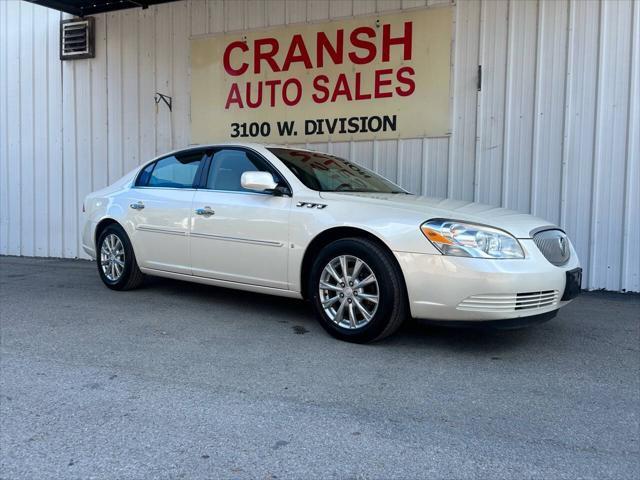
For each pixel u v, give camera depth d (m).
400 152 7.20
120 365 3.65
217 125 8.35
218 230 4.87
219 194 4.98
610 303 5.74
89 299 5.66
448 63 6.88
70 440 2.62
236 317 4.93
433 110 6.99
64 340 4.20
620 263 6.31
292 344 4.12
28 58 9.61
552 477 2.33
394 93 7.18
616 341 4.33
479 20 6.71
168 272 5.41
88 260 9.27
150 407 2.99
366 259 3.96
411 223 3.84
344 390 3.24
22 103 9.72
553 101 6.46
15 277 7.18
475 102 6.79
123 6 8.85
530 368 3.67
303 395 3.17
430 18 6.92
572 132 6.41
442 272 3.68
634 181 6.21
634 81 6.15
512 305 3.61
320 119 7.64
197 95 8.47
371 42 7.25
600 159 6.33
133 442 2.61
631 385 3.39
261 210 4.60
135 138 8.97
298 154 5.14
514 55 6.59
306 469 2.38
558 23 6.39
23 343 4.13
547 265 3.81
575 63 6.35
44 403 3.03
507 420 2.87
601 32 6.23
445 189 7.00
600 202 6.36
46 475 2.32
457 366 3.69
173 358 3.79
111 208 5.95
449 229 3.71
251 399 3.10
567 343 4.26
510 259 3.67
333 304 4.21
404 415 2.92
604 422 2.86
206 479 2.30
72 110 9.38
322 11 7.52
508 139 6.68
